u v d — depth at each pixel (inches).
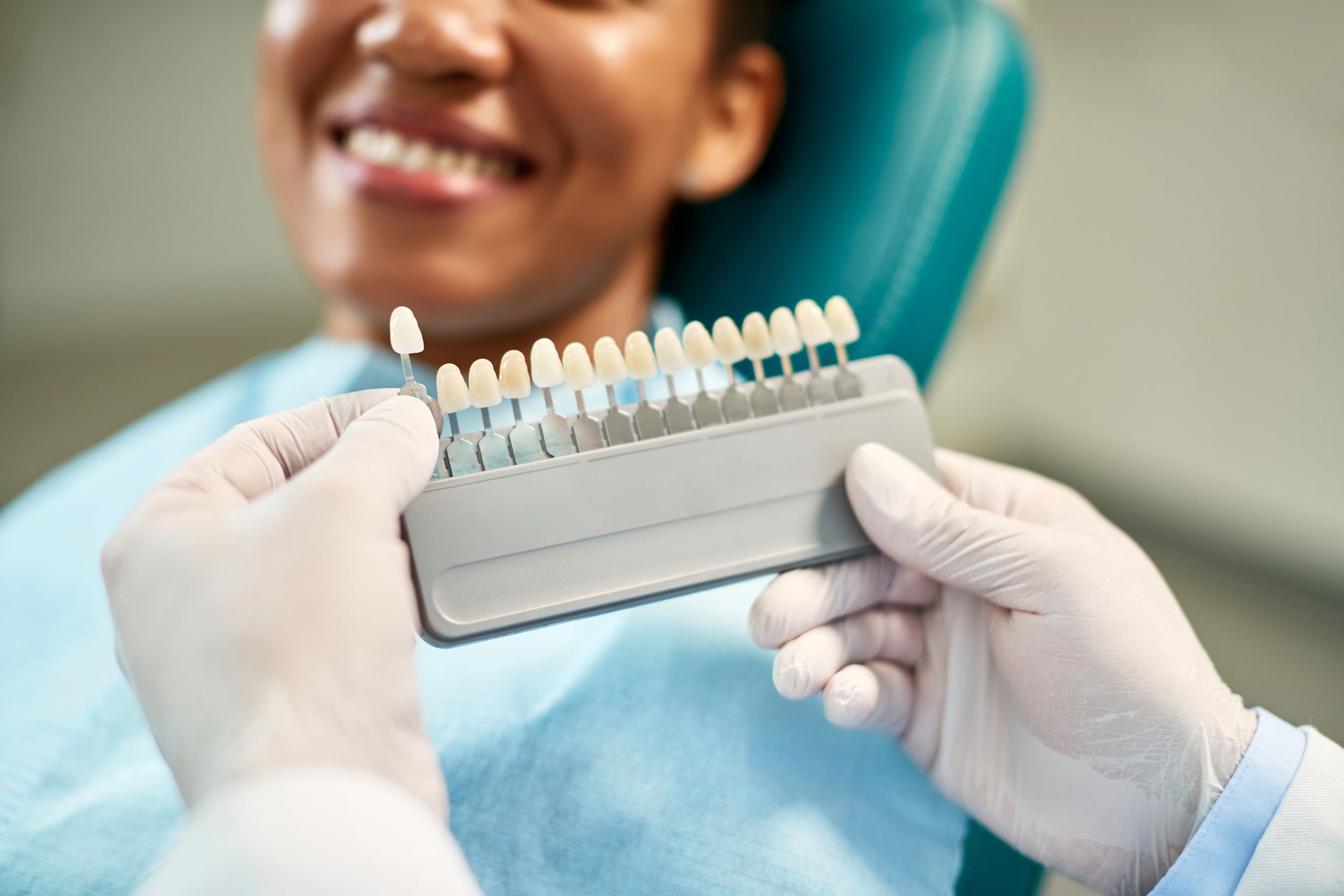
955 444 83.6
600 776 20.7
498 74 29.6
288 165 33.5
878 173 36.7
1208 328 76.8
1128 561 21.6
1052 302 82.5
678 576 19.3
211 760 14.4
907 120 36.9
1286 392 74.1
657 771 20.9
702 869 19.6
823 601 21.0
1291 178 71.2
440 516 17.8
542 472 18.5
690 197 38.9
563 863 19.5
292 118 32.6
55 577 29.8
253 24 105.5
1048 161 79.7
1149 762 20.0
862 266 36.0
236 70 105.9
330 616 15.2
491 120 30.3
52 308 102.3
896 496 20.4
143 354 102.7
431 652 24.0
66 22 97.9
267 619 15.1
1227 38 71.2
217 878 12.1
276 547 15.8
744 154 38.9
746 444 20.1
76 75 99.5
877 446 20.8
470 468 18.7
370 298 32.8
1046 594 20.2
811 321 21.4
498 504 18.1
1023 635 20.7
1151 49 74.4
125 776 22.7
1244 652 67.2
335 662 15.0
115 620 16.9
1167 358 79.0
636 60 31.2
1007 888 25.5
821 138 38.9
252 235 109.6
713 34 34.9
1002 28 38.4
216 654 15.0
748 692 22.9
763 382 21.0
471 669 23.2
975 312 81.7
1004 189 38.1
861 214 36.5
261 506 16.8
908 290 35.8
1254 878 18.4
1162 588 21.6
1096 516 23.8
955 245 36.8
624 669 22.8
